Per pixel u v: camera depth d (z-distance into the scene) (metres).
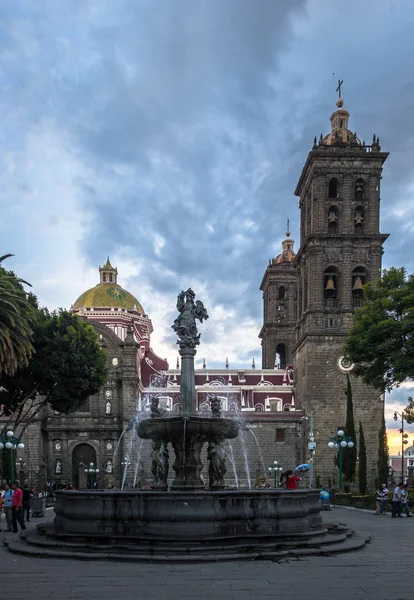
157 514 21.19
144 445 88.12
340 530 25.20
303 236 98.50
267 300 119.19
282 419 89.12
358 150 90.06
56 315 61.91
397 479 95.12
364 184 90.12
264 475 86.38
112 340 93.44
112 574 17.06
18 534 26.11
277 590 15.27
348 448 66.88
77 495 22.38
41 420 87.38
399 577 16.95
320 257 87.88
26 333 43.06
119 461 89.06
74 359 58.56
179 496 21.27
